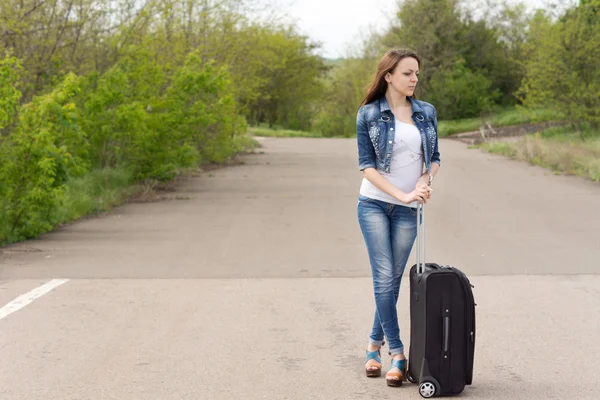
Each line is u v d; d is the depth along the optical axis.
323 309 8.23
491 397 5.59
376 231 5.86
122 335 7.27
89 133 18.30
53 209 14.16
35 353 6.73
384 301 5.86
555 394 5.65
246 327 7.53
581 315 7.89
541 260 10.77
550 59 32.03
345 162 28.91
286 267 10.50
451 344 5.54
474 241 12.33
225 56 29.34
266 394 5.70
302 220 14.91
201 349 6.82
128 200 18.17
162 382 5.96
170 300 8.66
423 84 59.00
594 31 31.75
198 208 16.77
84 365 6.39
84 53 19.70
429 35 58.72
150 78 20.19
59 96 13.48
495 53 60.56
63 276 9.98
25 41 18.27
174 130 19.52
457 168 25.17
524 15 60.53
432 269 5.62
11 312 8.14
